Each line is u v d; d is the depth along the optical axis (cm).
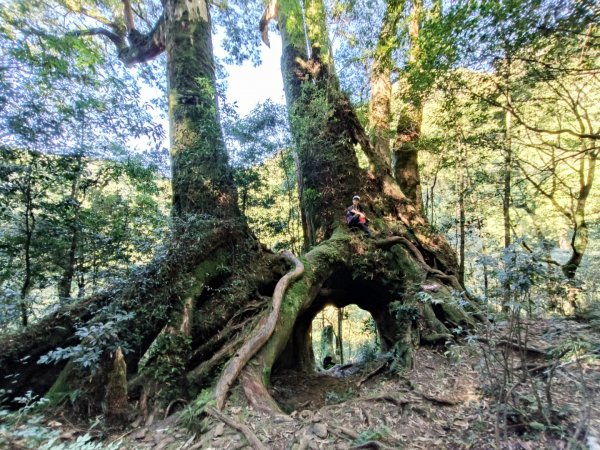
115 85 690
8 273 691
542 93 812
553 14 434
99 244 795
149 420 405
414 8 769
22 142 629
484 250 1130
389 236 880
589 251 1700
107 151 775
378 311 935
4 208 630
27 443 277
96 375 408
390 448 293
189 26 817
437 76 688
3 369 426
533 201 1387
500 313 513
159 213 942
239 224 721
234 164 909
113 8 1101
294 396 627
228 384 420
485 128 1041
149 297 520
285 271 730
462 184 1189
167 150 829
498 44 523
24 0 621
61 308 496
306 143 948
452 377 476
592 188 1363
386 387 512
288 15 1095
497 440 269
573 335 431
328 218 948
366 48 930
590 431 270
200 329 554
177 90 786
